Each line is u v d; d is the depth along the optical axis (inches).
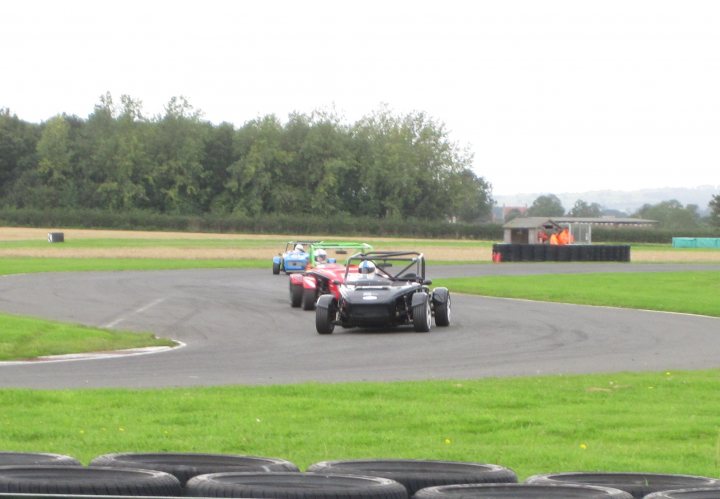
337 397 1015.6
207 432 806.5
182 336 1801.2
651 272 4200.3
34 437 781.9
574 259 5388.8
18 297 2620.6
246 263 4808.1
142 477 462.3
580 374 1248.8
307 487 456.4
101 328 1857.8
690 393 1063.6
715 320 2119.8
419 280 1930.4
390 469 512.1
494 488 457.4
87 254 5502.0
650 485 496.1
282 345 1637.6
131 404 948.0
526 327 1937.7
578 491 455.2
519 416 898.7
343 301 1828.2
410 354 1498.5
